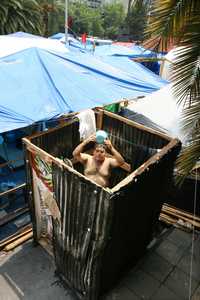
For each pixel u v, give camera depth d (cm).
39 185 367
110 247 322
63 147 432
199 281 406
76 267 349
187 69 236
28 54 562
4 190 513
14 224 489
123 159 437
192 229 493
